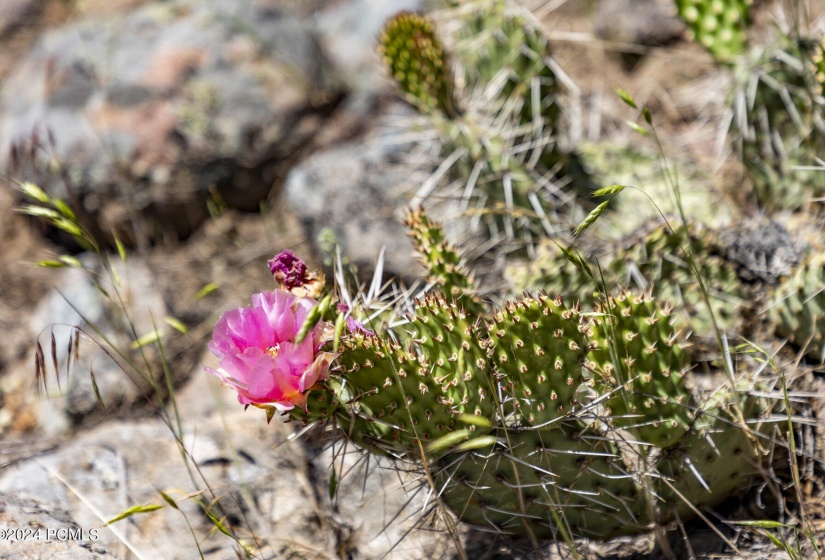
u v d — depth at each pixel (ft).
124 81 13.33
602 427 6.40
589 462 6.05
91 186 12.62
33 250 12.89
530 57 9.38
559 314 5.72
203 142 12.89
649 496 6.25
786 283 7.69
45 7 16.72
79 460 8.20
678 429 6.13
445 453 5.84
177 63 13.43
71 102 13.28
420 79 8.98
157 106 13.08
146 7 14.70
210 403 9.36
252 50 13.78
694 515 6.82
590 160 10.22
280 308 5.46
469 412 5.79
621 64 13.44
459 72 10.21
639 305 6.10
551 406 5.85
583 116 12.28
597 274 7.89
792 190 9.27
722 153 10.34
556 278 7.91
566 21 14.39
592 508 6.33
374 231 10.50
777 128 9.24
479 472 6.01
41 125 13.12
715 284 7.84
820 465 6.97
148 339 7.41
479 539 7.03
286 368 5.30
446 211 10.07
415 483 7.11
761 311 7.77
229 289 11.64
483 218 9.46
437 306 5.82
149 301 11.19
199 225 12.87
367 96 13.58
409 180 10.88
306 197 11.22
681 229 7.79
